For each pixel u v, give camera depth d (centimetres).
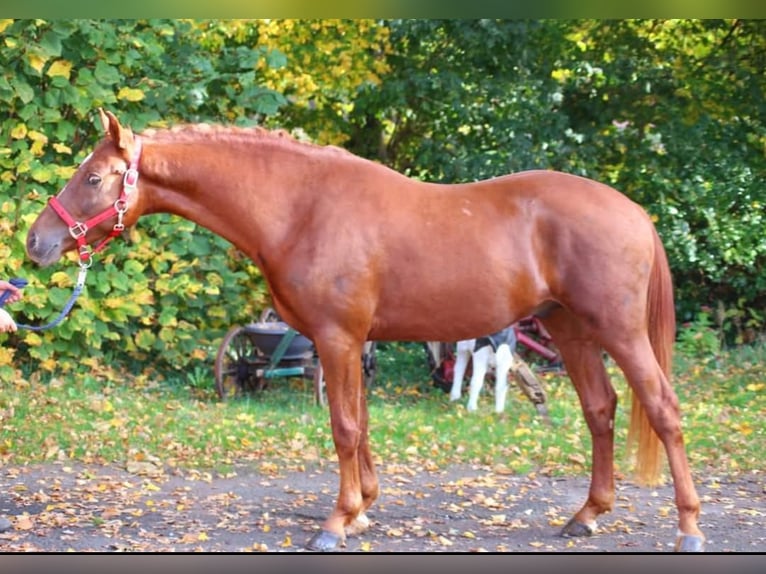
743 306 1254
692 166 1189
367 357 1009
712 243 1182
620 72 1184
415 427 838
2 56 888
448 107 1183
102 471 689
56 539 527
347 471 522
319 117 1197
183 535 539
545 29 1170
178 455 733
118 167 515
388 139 1259
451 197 525
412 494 646
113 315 938
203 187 524
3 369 887
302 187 523
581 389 552
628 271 504
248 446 763
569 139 1177
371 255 509
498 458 752
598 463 551
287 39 1120
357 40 1123
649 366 505
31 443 738
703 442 782
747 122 1206
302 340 945
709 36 1228
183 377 1011
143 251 951
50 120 906
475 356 935
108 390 908
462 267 509
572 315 544
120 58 941
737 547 530
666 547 527
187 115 993
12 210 883
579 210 510
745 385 1021
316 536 518
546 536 550
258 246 524
